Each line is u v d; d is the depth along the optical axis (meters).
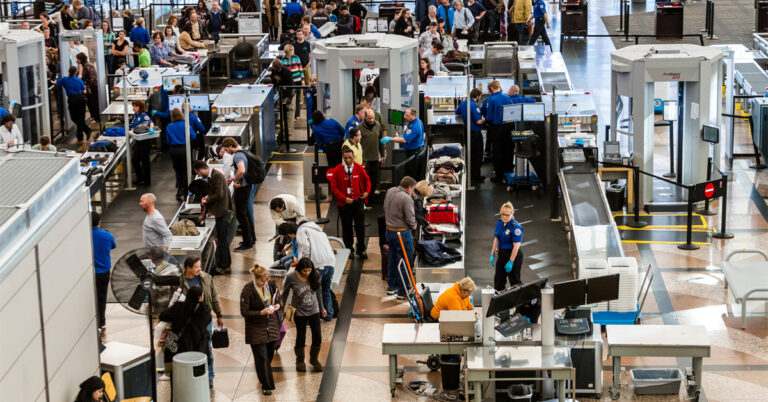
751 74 41.34
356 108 33.12
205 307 20.66
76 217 17.97
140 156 33.56
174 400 20.06
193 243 26.62
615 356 20.97
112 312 25.02
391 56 34.28
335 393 21.66
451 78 39.47
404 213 25.53
